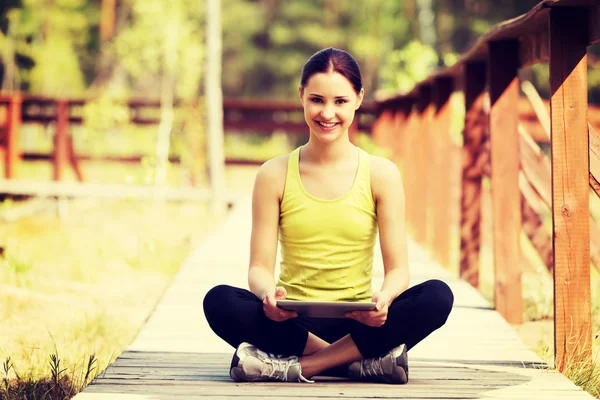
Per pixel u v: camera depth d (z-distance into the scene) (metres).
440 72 10.47
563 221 5.25
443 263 10.88
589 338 5.28
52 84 35.91
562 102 5.22
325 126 4.34
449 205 10.94
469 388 4.36
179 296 7.48
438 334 5.98
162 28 19.42
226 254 10.37
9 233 14.09
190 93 20.25
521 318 7.07
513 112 7.01
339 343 4.40
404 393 4.21
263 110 20.91
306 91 4.37
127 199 19.28
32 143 28.59
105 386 4.30
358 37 45.84
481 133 9.11
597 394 4.98
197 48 19.84
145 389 4.25
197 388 4.27
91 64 44.81
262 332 4.34
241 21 49.47
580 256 5.27
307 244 4.47
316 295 4.48
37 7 36.06
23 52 34.88
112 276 10.01
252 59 49.84
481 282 10.65
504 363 5.06
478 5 41.09
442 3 42.38
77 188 16.86
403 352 4.35
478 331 6.08
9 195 18.36
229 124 20.91
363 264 4.51
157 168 17.02
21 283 8.46
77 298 8.35
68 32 39.28
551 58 5.22
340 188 4.46
